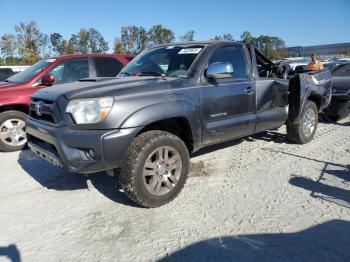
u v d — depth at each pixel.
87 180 4.67
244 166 5.21
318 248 3.10
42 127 3.96
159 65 4.89
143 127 3.76
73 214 3.89
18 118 6.49
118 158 3.63
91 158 3.61
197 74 4.45
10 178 5.06
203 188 4.43
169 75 4.59
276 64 6.28
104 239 3.36
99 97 3.60
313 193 4.19
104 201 4.19
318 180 4.59
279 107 5.77
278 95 5.66
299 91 5.86
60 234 3.48
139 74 4.84
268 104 5.47
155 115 3.83
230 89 4.78
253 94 5.16
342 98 8.34
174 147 3.99
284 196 4.13
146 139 3.79
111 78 4.59
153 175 3.87
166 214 3.80
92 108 3.59
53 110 3.83
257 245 3.17
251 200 4.06
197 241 3.27
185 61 4.64
